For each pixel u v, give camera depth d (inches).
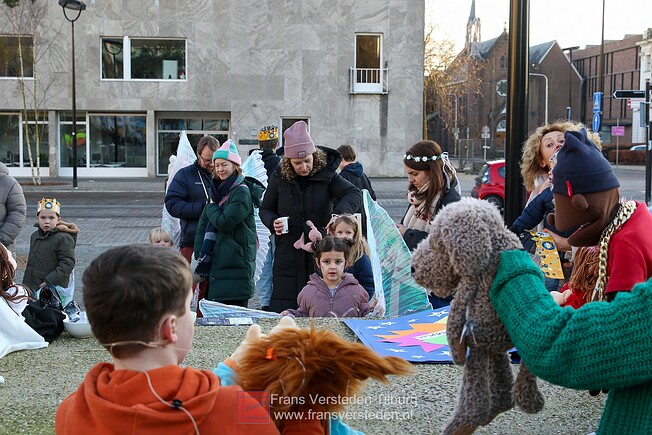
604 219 96.3
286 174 239.9
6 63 1218.0
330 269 210.2
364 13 1238.3
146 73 1246.3
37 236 274.4
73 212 735.7
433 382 146.2
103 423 71.3
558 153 98.1
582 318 78.0
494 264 88.6
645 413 80.7
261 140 352.5
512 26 213.9
